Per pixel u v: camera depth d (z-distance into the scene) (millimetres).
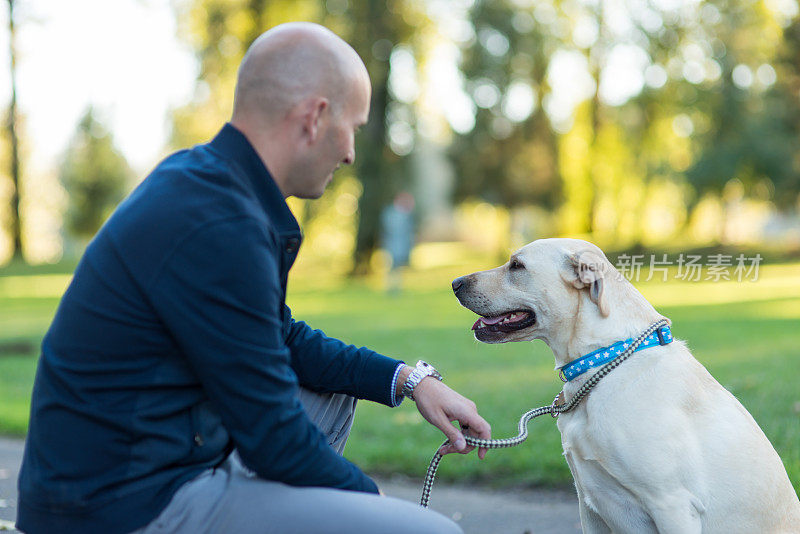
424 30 21859
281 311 1995
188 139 21812
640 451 2568
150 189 1741
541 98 26969
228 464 1880
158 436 1713
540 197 27359
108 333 1673
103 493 1680
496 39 25781
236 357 1661
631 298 2818
